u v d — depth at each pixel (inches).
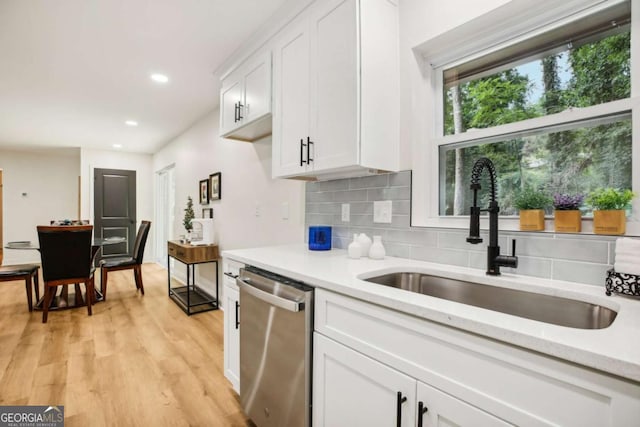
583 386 22.6
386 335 36.2
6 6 70.9
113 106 139.7
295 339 48.6
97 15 75.0
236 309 68.7
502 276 45.9
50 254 117.0
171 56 95.0
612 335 24.6
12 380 78.0
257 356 58.0
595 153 43.8
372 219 68.2
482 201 55.3
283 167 72.7
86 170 229.6
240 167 126.0
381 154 59.3
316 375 46.2
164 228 241.9
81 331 109.7
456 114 60.6
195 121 166.1
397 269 54.1
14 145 220.1
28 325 114.5
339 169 61.1
